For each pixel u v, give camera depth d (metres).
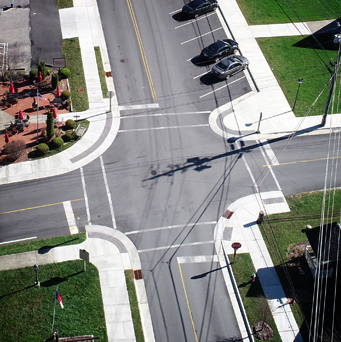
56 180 40.72
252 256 36.62
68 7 56.00
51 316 32.81
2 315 32.75
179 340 32.50
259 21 55.97
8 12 55.16
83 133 44.19
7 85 47.97
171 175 41.44
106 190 40.19
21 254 35.94
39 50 51.34
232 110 46.81
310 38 54.38
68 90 47.19
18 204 39.09
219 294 34.69
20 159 42.03
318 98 48.19
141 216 38.69
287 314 33.62
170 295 34.50
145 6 56.53
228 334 32.84
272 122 45.97
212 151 43.38
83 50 51.53
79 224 38.03
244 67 50.28
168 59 51.16
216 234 37.84
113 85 48.44
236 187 40.88
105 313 33.19
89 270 35.19
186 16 55.47
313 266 35.03
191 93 48.12
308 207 39.81
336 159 43.38
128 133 44.50
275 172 42.12
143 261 36.12
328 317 33.38
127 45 52.31
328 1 59.06
